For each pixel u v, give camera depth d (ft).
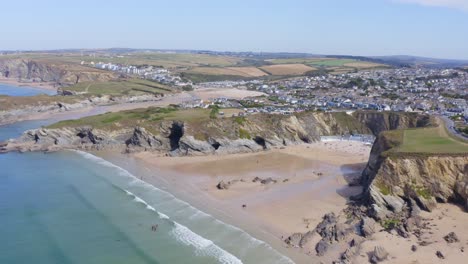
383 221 211.20
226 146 383.65
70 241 195.83
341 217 219.00
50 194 265.54
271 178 297.12
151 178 302.25
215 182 290.76
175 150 381.40
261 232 202.90
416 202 223.71
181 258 177.27
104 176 307.37
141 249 185.98
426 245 183.52
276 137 407.23
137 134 403.34
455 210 217.77
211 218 221.46
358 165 334.65
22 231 207.21
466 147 254.06
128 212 232.12
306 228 207.10
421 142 274.98
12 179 300.20
